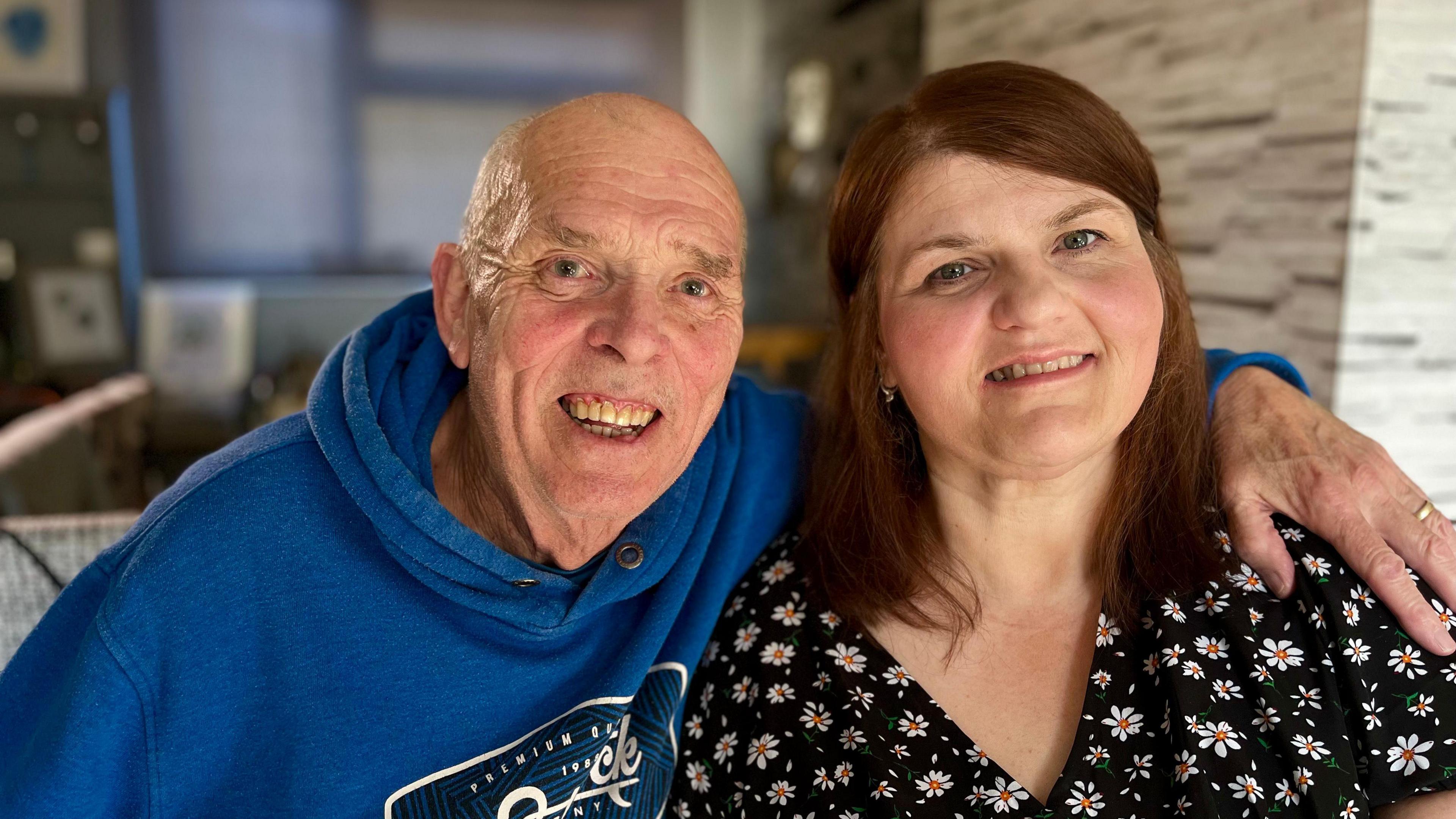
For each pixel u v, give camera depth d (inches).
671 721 41.1
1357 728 35.7
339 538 38.3
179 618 35.7
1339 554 38.2
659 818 41.0
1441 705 35.3
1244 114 63.7
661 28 238.8
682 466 39.8
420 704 37.5
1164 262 40.6
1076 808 36.4
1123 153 38.7
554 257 37.3
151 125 209.5
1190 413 41.0
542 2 229.3
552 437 37.7
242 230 217.8
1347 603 36.9
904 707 39.7
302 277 222.4
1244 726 36.3
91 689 34.4
